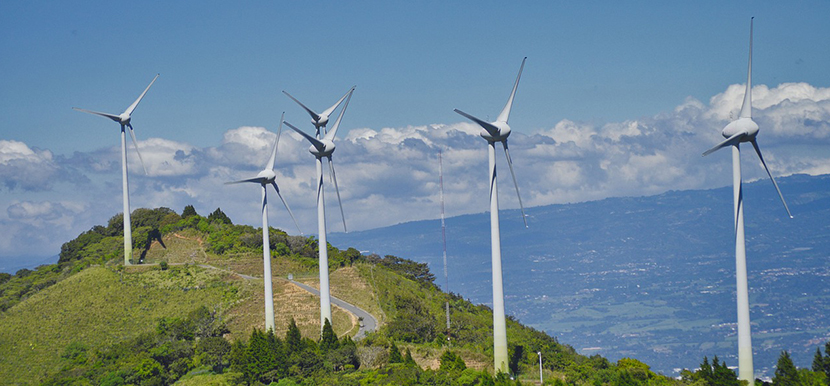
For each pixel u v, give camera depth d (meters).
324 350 141.38
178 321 168.88
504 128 128.62
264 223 159.25
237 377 134.38
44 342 175.62
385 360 137.00
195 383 138.50
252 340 137.75
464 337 158.25
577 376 127.94
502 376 119.00
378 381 122.44
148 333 167.75
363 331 165.88
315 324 171.75
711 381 114.75
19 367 164.75
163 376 144.50
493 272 129.25
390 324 162.62
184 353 152.12
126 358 152.50
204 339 154.75
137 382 142.62
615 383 117.31
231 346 150.38
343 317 175.88
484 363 137.62
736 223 115.81
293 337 142.12
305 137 151.12
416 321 162.88
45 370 162.25
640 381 123.56
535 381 126.44
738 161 116.44
